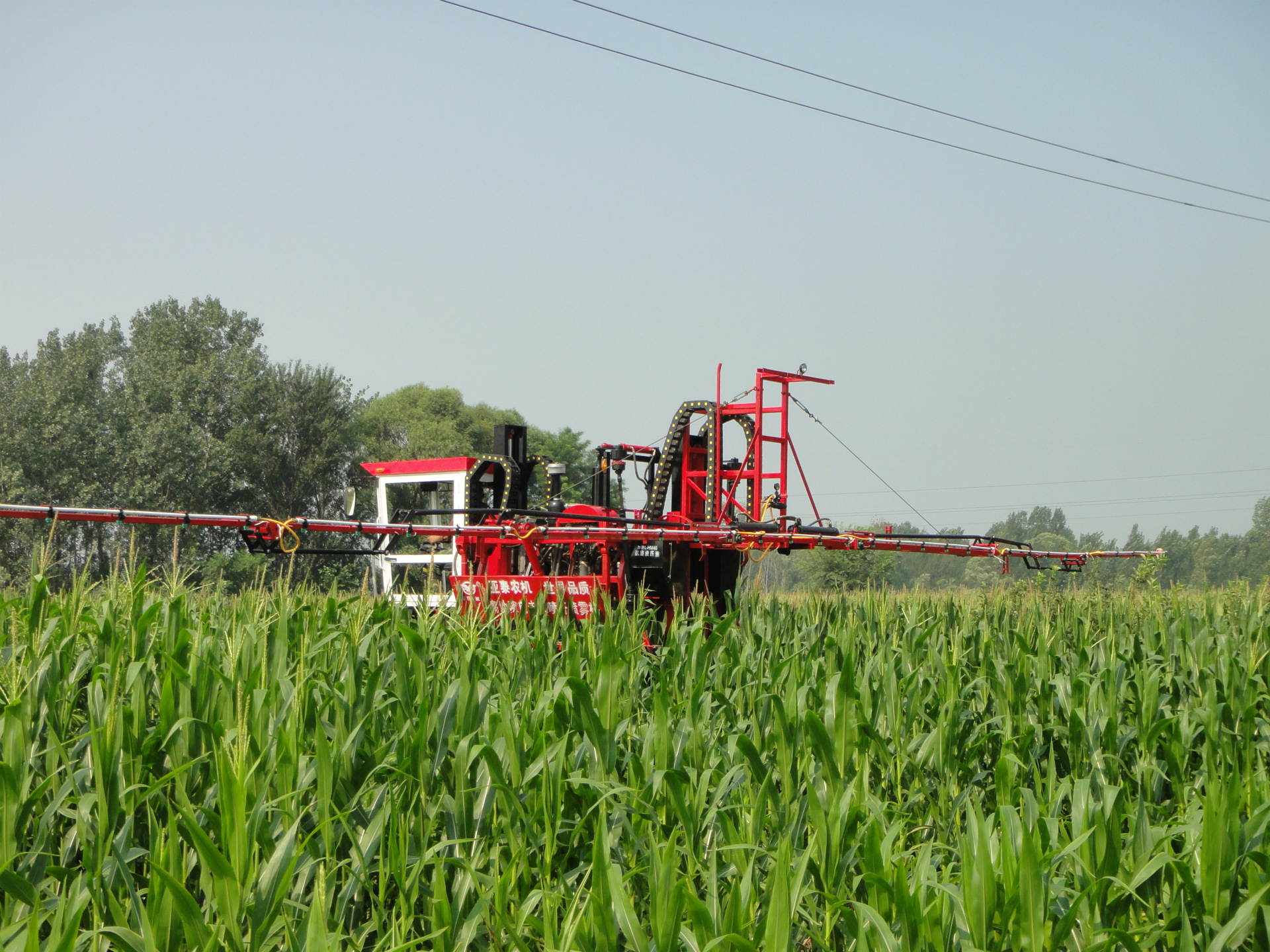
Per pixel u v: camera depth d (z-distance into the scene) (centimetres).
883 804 493
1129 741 616
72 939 303
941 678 687
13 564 3947
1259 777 485
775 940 305
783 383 1095
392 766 464
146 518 770
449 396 6612
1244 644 914
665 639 941
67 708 536
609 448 1220
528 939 382
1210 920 349
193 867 425
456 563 1220
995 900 335
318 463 5128
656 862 335
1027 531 12156
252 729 460
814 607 982
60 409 4506
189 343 5559
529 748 500
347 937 357
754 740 566
